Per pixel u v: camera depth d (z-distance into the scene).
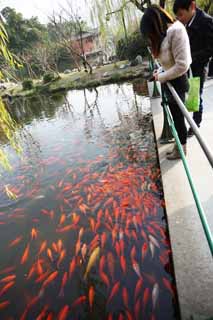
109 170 3.97
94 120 7.52
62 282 2.17
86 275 2.18
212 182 2.38
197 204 1.46
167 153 3.08
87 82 15.77
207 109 4.04
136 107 7.75
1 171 4.84
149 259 2.17
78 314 1.89
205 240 1.81
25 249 2.66
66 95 14.81
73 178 4.02
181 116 2.60
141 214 2.74
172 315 1.71
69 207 3.24
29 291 2.16
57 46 26.23
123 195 3.17
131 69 15.31
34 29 31.11
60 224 2.94
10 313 2.00
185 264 1.67
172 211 2.15
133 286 1.97
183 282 1.57
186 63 2.17
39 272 2.32
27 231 2.95
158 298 1.83
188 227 1.95
